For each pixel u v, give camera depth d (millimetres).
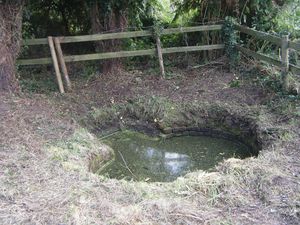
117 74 6789
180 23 7633
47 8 7555
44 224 3135
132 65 7230
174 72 6922
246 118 5344
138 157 5059
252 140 5098
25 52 7121
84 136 4895
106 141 5457
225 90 6176
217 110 5668
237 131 5395
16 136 4543
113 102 5973
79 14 7605
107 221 3150
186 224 3119
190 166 4805
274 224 3131
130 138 5547
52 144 4527
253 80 6371
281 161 4008
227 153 5094
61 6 7566
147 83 6535
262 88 6027
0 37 5531
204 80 6586
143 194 3531
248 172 3766
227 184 3605
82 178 3791
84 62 7121
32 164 4000
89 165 4480
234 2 7008
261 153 4293
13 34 5723
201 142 5441
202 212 3264
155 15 8000
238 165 3896
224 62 7020
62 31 7773
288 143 4402
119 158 5031
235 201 3398
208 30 7090
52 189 3580
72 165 4035
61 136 4754
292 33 7023
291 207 3299
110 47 6859
